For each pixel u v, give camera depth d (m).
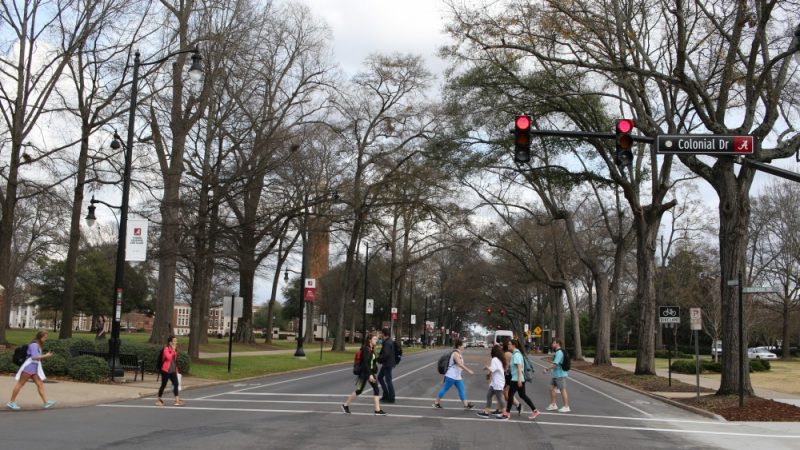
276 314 153.25
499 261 74.56
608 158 32.03
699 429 15.23
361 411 16.36
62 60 31.69
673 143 14.77
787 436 14.20
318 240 56.53
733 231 21.25
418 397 20.58
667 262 77.56
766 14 20.09
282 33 39.03
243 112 32.81
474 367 41.41
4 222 31.77
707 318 63.66
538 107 30.42
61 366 21.39
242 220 32.59
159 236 31.52
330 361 42.06
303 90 40.66
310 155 38.88
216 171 30.28
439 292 103.12
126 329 114.44
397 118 48.22
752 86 21.06
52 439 10.99
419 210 47.41
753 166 14.66
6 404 15.56
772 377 37.75
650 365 32.81
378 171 48.97
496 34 23.44
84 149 31.83
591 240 60.09
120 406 16.42
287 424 13.49
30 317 126.75
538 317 95.12
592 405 20.56
